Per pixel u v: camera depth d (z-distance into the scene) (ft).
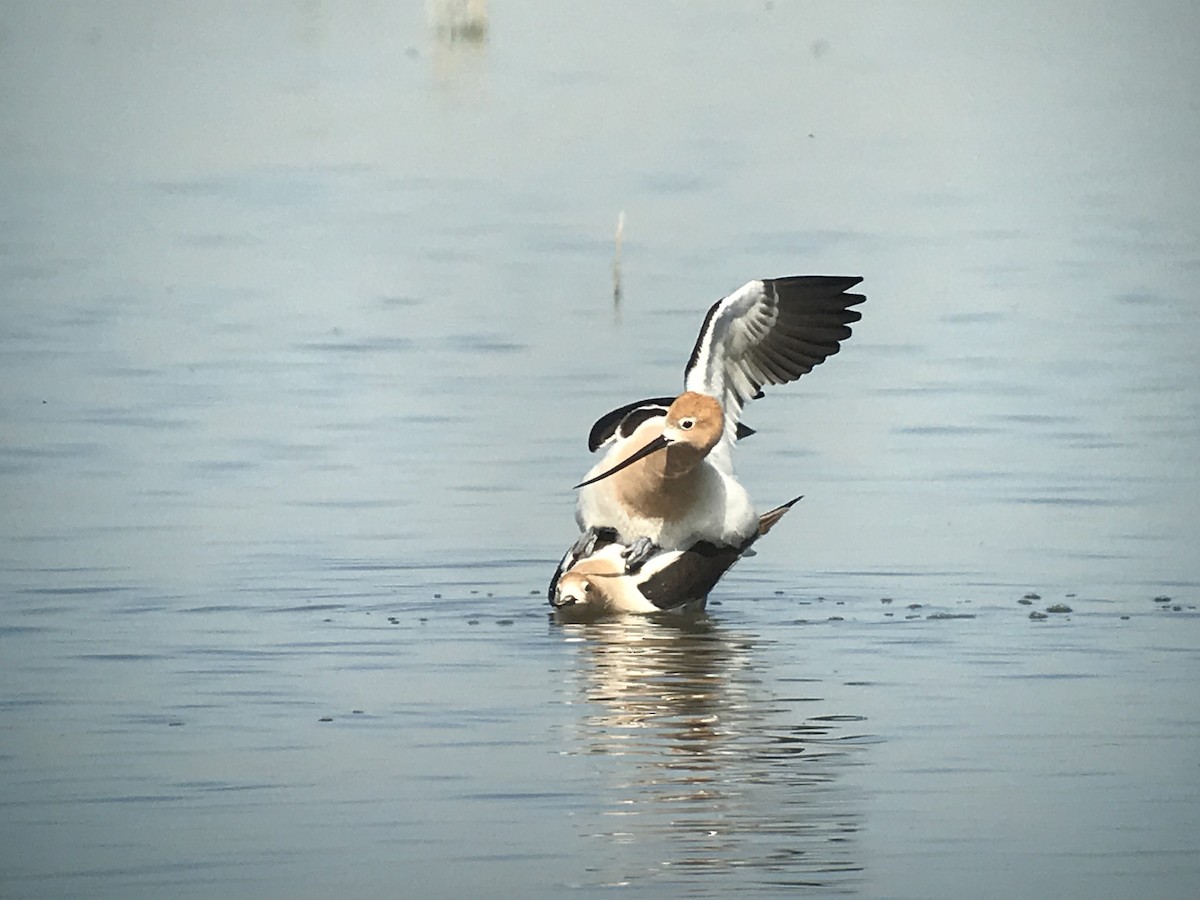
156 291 71.56
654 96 115.96
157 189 91.04
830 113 110.42
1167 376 59.16
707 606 40.68
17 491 48.57
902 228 80.59
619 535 40.91
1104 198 87.25
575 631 38.75
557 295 70.03
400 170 95.14
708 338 41.83
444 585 41.93
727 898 26.35
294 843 28.17
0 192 90.38
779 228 80.59
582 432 53.88
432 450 52.34
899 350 62.39
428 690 34.91
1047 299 68.95
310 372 60.44
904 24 144.97
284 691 34.81
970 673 35.81
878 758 31.42
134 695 34.53
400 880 26.94
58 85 118.83
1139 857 27.78
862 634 38.42
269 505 47.55
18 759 31.42
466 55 131.03
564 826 28.76
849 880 26.96
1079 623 38.88
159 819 29.04
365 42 136.36
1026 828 28.73
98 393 58.08
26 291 71.41
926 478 49.70
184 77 122.31
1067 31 142.41
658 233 80.02
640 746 31.99
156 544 44.39
